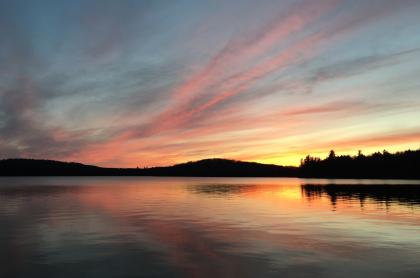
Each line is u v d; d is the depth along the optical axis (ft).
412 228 88.89
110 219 108.88
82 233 84.07
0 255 62.18
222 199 194.18
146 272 52.11
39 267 54.80
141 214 122.31
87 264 56.39
